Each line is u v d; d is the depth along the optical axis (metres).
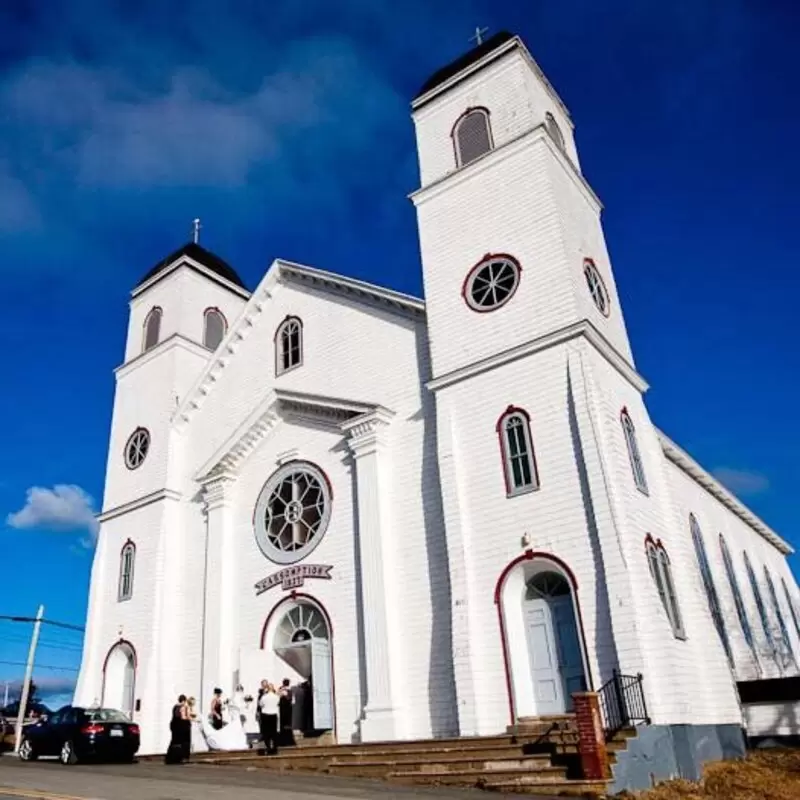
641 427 22.55
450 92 26.41
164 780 15.34
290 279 29.27
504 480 20.45
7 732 38.97
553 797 13.23
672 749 16.19
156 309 34.31
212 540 27.50
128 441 32.16
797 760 18.72
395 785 14.90
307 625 24.55
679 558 20.94
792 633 42.91
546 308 21.47
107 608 29.55
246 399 29.27
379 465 23.67
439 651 21.02
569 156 26.20
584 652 17.98
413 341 24.81
